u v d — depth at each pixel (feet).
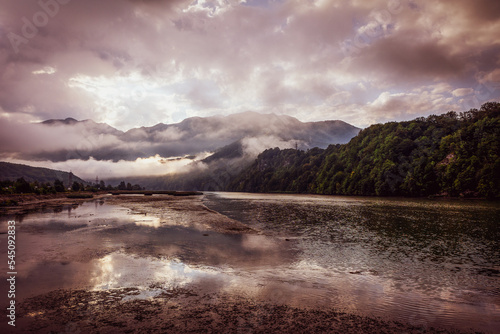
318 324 30.27
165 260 55.26
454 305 37.09
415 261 60.59
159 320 30.27
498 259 63.21
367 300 37.91
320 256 62.49
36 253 59.36
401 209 197.06
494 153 341.82
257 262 55.77
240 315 31.96
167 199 330.95
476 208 206.69
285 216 147.43
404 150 472.03
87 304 34.27
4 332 27.12
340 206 228.43
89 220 115.34
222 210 186.09
